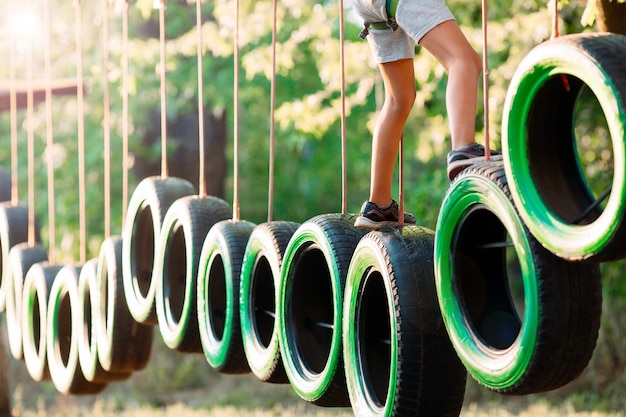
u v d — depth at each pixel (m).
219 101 20.39
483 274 5.39
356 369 6.11
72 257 24.30
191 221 8.26
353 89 25.00
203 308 8.02
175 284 8.73
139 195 9.16
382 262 5.81
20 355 11.64
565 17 14.55
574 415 17.05
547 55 4.46
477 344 5.14
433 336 5.66
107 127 9.95
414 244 5.86
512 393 4.94
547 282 4.68
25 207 12.33
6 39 20.25
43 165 25.52
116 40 20.42
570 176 4.75
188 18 20.66
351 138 28.53
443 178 17.02
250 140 27.84
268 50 16.41
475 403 19.56
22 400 23.84
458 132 5.42
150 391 23.66
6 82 12.97
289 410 19.91
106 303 9.75
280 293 6.95
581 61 4.29
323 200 30.62
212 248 7.92
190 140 22.42
